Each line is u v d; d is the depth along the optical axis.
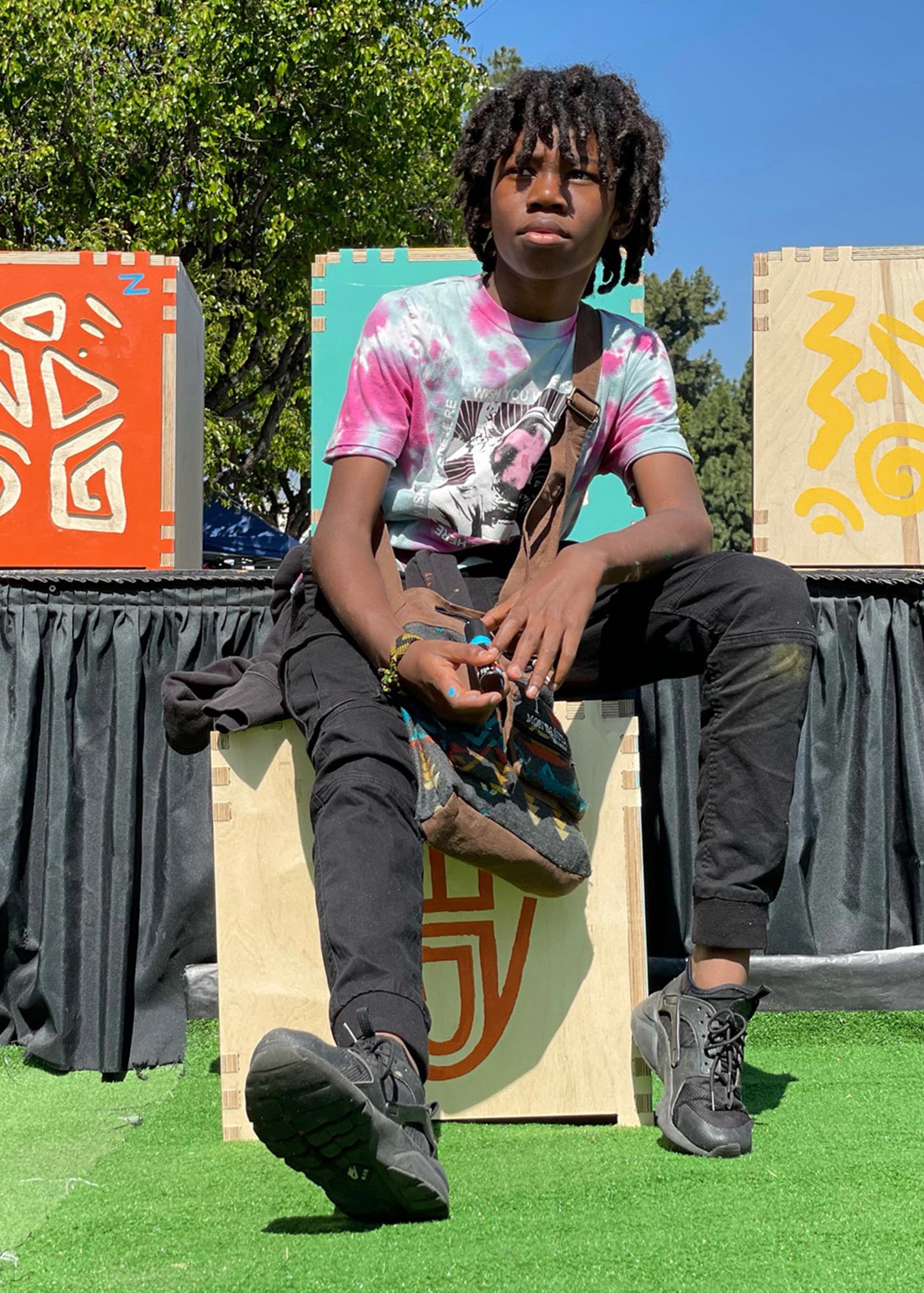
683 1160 1.31
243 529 12.23
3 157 9.91
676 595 1.45
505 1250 1.03
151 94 10.03
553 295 1.55
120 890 2.14
